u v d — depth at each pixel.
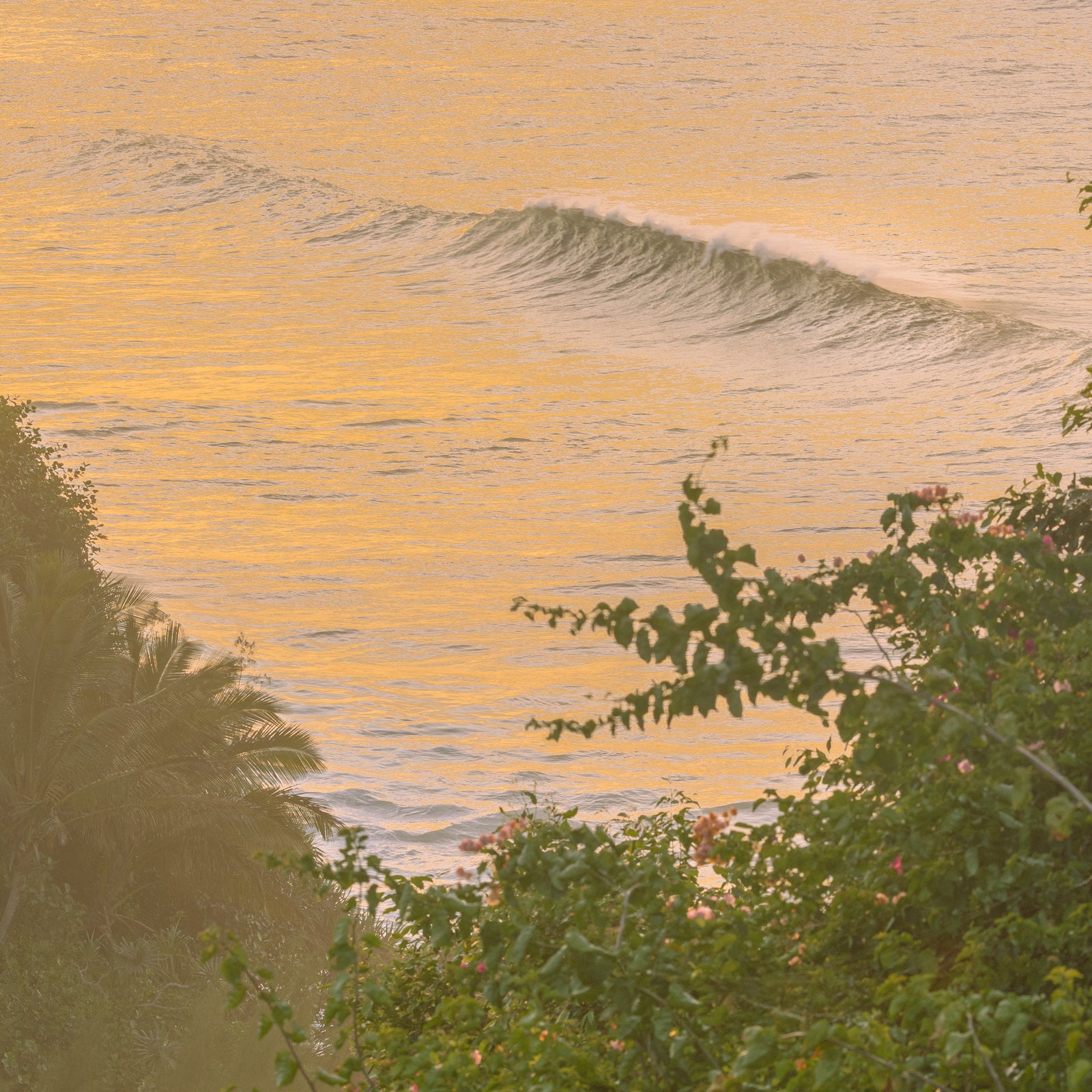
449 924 20.19
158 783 71.81
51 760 70.44
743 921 20.22
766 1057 15.62
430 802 116.56
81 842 75.31
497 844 23.27
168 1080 66.38
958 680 20.06
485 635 167.38
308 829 104.06
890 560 22.53
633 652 161.75
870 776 22.53
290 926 75.44
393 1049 21.84
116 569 187.75
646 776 123.38
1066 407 32.19
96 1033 66.62
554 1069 18.41
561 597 181.50
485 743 132.25
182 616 172.12
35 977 68.00
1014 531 25.12
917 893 19.30
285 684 149.38
